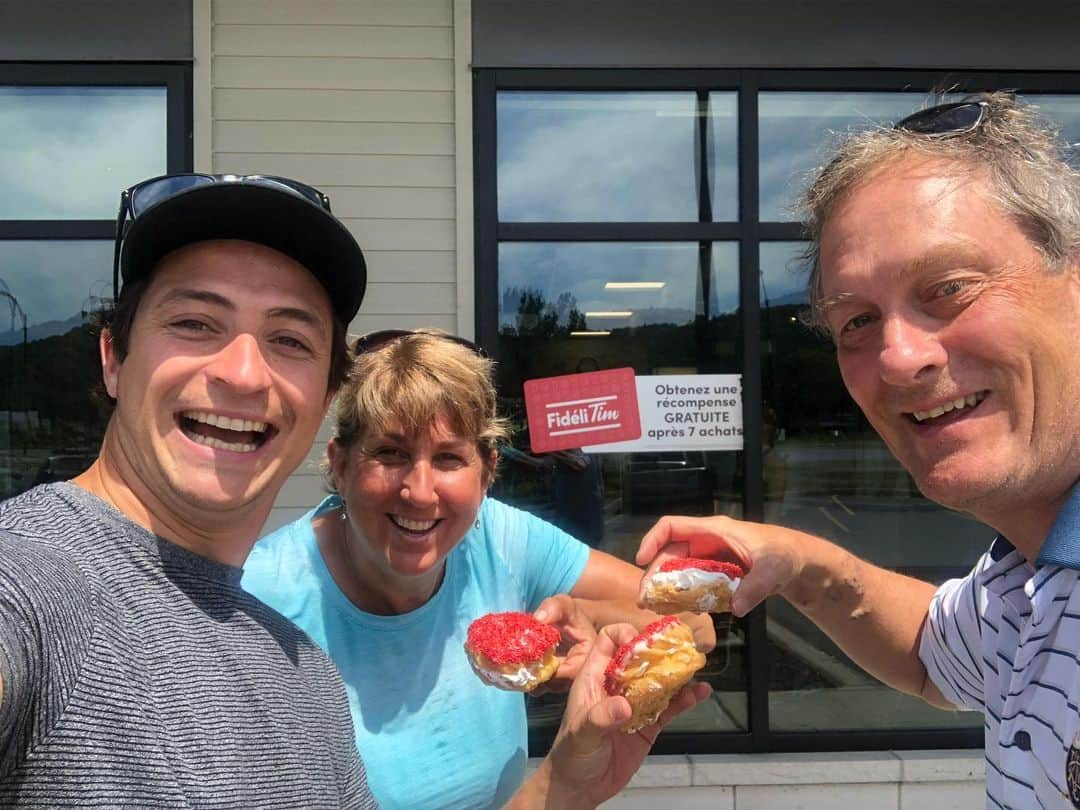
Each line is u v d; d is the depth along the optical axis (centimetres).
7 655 38
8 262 152
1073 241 54
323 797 50
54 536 45
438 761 72
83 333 152
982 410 55
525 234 154
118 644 43
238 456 51
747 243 157
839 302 59
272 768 47
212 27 150
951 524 158
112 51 149
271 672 51
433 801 71
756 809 146
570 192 157
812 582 77
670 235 157
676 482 156
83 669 41
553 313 156
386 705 73
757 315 157
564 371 156
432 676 75
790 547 75
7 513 46
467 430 73
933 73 157
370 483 72
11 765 39
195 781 43
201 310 51
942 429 56
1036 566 60
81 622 42
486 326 153
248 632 51
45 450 151
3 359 151
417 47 152
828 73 157
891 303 56
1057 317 54
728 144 158
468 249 152
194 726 45
